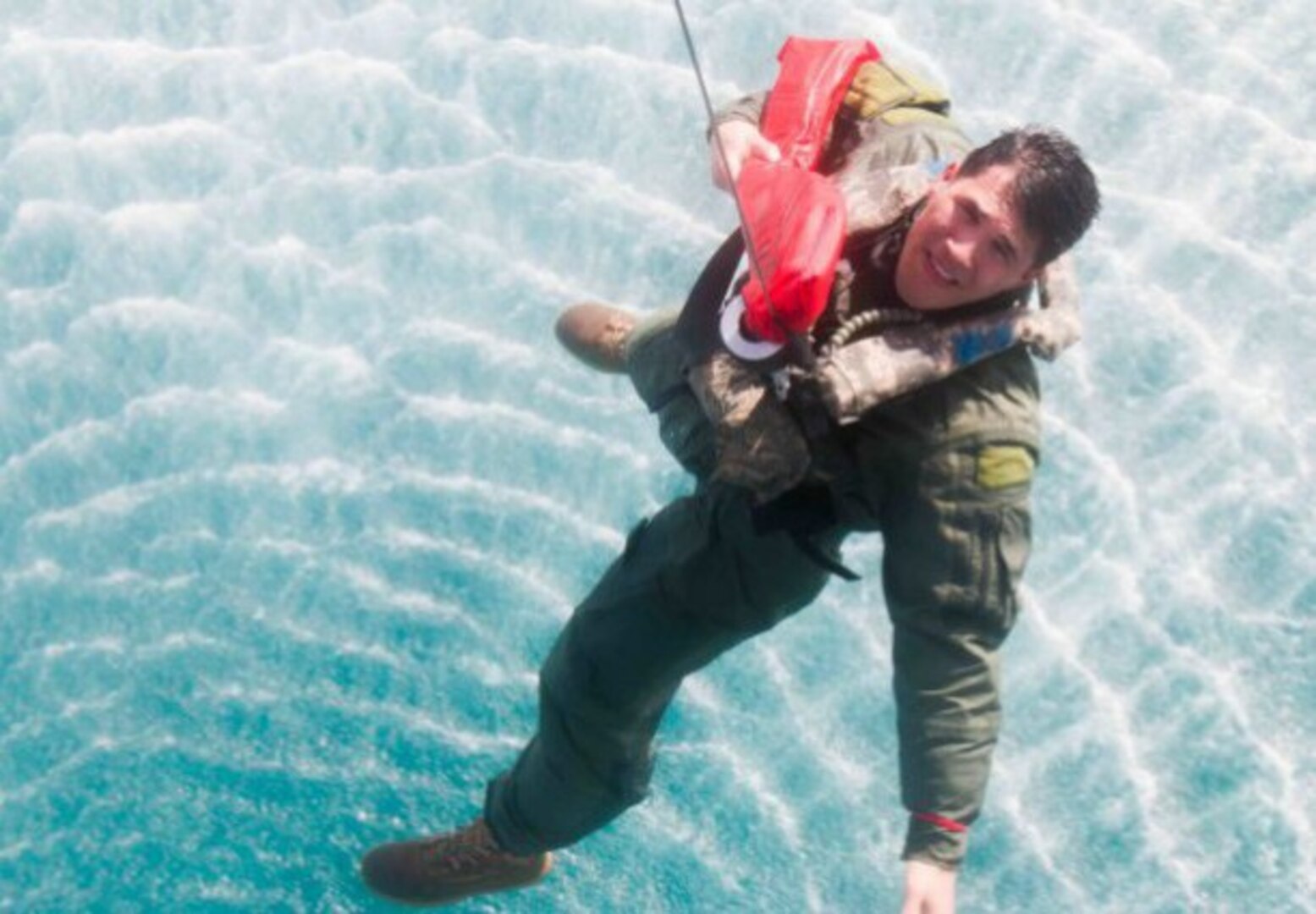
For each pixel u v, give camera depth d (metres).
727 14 4.19
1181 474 3.67
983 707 2.33
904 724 2.37
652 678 2.74
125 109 4.05
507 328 3.86
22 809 3.36
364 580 3.62
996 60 4.15
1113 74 4.12
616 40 4.16
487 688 3.54
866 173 2.38
